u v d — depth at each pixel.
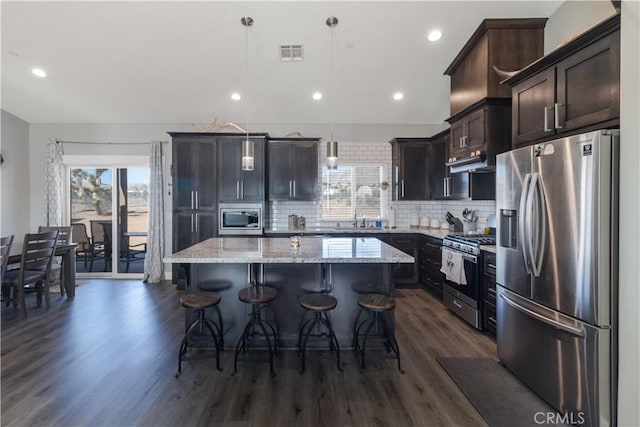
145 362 2.56
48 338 3.01
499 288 2.48
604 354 1.68
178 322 3.41
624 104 1.61
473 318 3.21
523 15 2.92
